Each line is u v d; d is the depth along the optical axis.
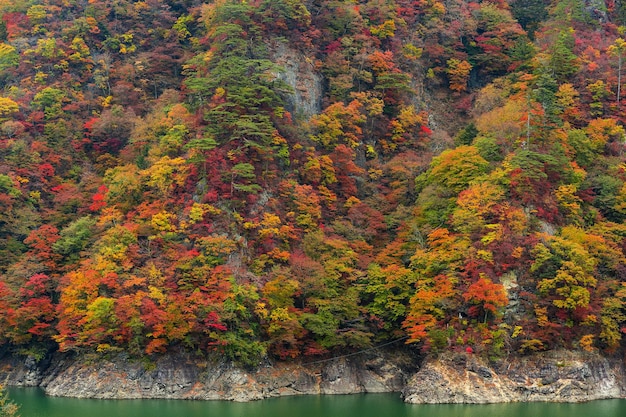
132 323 98.44
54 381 102.06
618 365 101.44
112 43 145.12
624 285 102.94
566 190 110.69
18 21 147.00
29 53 139.88
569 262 100.12
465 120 143.62
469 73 150.12
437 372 96.69
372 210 120.50
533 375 97.31
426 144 134.12
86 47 141.25
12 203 117.38
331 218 118.88
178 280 102.06
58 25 145.62
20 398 97.69
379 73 137.25
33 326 105.94
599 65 138.00
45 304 106.25
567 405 93.38
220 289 100.44
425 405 93.62
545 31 150.38
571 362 98.06
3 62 140.38
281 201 114.06
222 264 104.12
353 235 115.31
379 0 147.88
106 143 130.12
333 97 133.00
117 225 109.38
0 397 65.19
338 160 123.62
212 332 98.44
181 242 107.62
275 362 102.69
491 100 137.88
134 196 115.56
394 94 138.00
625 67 138.25
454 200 112.44
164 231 107.81
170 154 118.94
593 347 100.38
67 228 114.19
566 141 118.25
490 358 97.56
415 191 123.94
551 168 112.56
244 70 120.31
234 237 106.94
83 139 130.50
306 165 119.50
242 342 99.38
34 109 133.00
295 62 131.12
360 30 141.00
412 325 100.19
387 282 105.75
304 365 103.81
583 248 103.62
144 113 136.50
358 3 148.62
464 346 97.81
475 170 113.69
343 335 103.06
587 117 129.88
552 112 119.75
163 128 123.88
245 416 85.94
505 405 93.38
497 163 114.94
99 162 129.25
